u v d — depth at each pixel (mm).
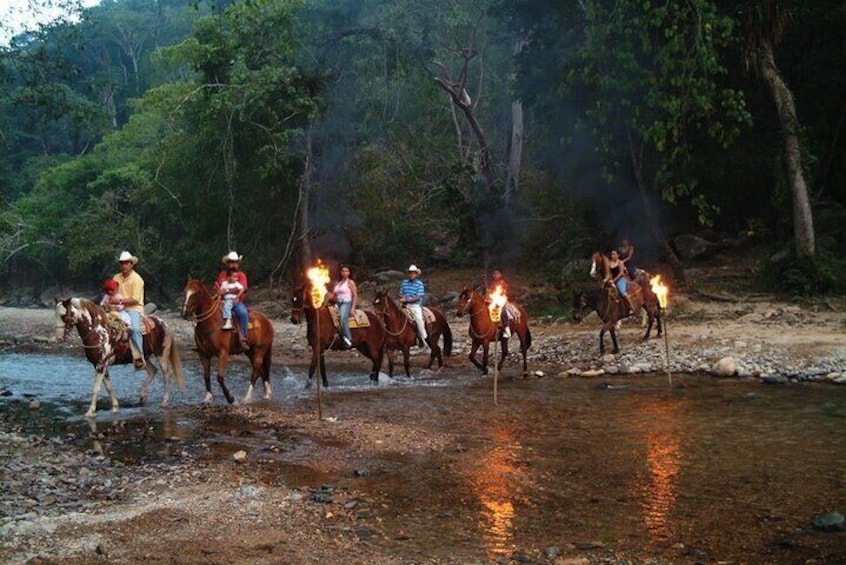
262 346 16125
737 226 31234
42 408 15891
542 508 8727
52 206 57531
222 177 38656
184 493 9484
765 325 21844
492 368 20141
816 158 25969
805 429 12016
